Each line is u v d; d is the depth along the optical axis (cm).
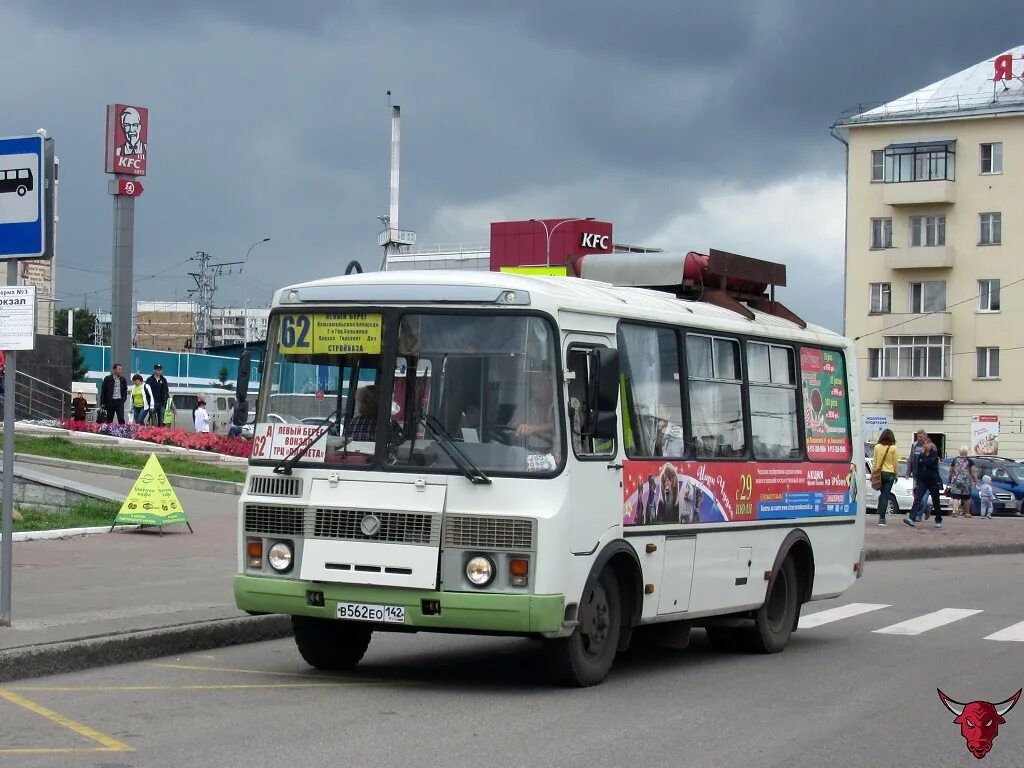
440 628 977
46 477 2252
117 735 840
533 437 980
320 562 998
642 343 1127
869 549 2594
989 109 6844
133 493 1998
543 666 1184
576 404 1007
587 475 1009
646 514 1102
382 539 984
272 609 1016
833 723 953
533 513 962
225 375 8194
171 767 755
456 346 1001
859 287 7150
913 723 962
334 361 1030
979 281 6906
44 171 1095
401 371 1008
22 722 873
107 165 4700
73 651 1066
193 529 2088
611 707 986
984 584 2150
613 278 1394
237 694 995
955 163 6944
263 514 1028
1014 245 6825
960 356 6938
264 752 798
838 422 1498
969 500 4169
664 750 839
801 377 1418
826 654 1345
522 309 994
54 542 1853
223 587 1462
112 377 3656
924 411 7006
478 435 984
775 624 1357
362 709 947
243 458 3316
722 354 1264
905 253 6994
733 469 1255
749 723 943
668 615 1144
